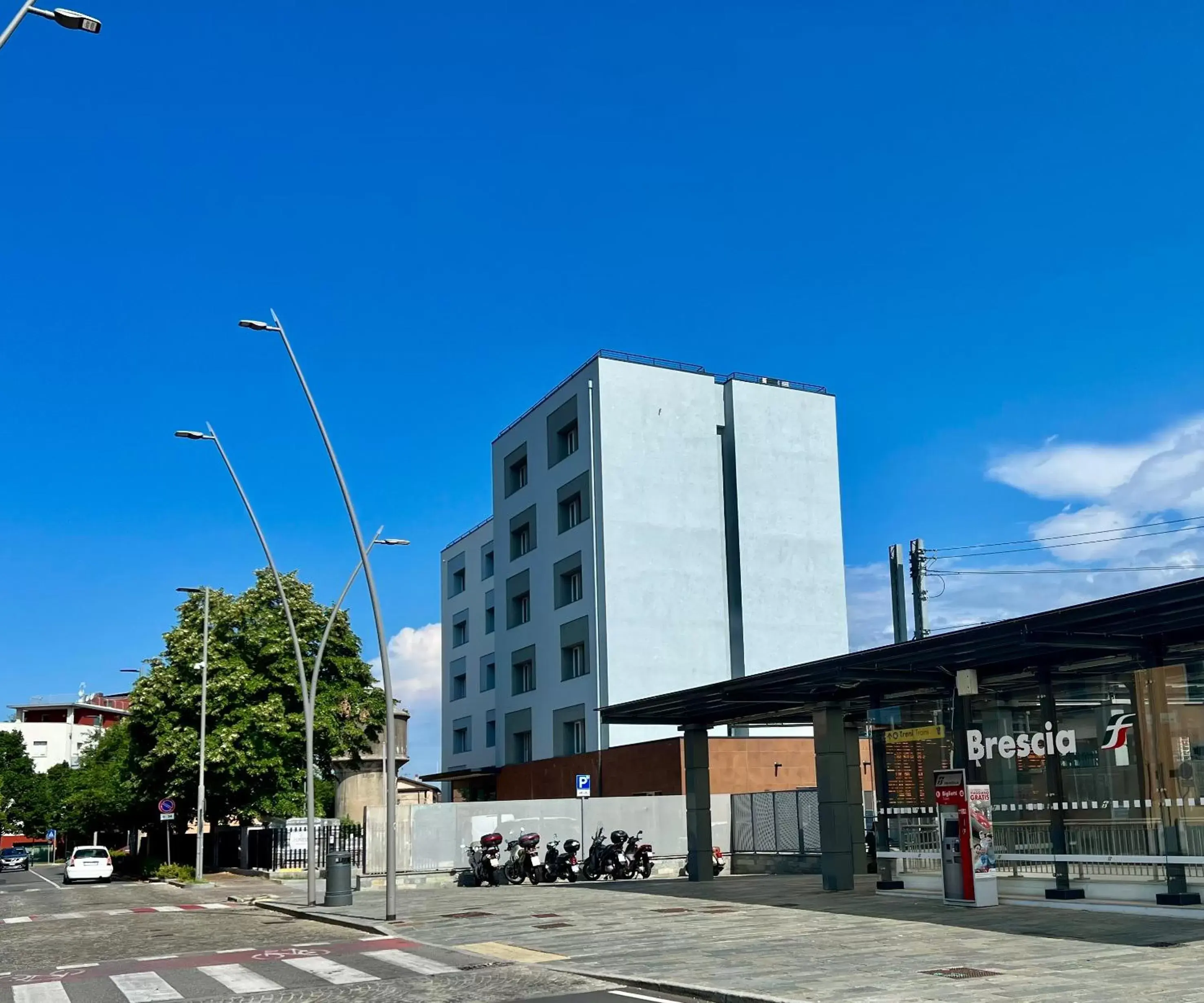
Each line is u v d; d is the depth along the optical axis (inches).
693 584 1849.2
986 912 700.0
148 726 1763.0
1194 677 637.9
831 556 1957.4
